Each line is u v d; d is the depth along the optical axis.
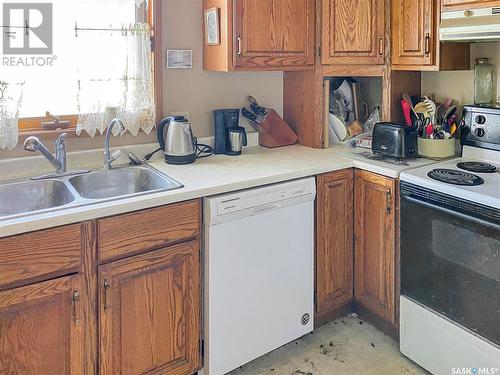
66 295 1.56
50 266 1.51
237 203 1.88
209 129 2.50
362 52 2.43
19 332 1.49
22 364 1.51
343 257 2.35
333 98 2.79
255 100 2.65
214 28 2.25
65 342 1.58
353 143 2.63
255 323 2.04
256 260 1.99
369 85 2.88
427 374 2.03
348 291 2.40
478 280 1.76
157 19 2.21
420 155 2.33
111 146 2.21
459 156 2.33
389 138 2.25
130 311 1.71
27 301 1.48
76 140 2.12
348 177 2.30
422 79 2.57
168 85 2.32
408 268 2.06
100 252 1.60
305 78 2.59
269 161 2.28
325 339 2.32
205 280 1.88
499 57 2.22
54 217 1.48
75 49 2.03
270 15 2.27
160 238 1.74
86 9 2.02
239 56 2.20
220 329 1.93
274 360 2.17
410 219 2.03
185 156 2.20
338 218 2.29
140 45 2.13
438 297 1.93
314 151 2.52
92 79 2.06
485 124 2.19
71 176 1.97
